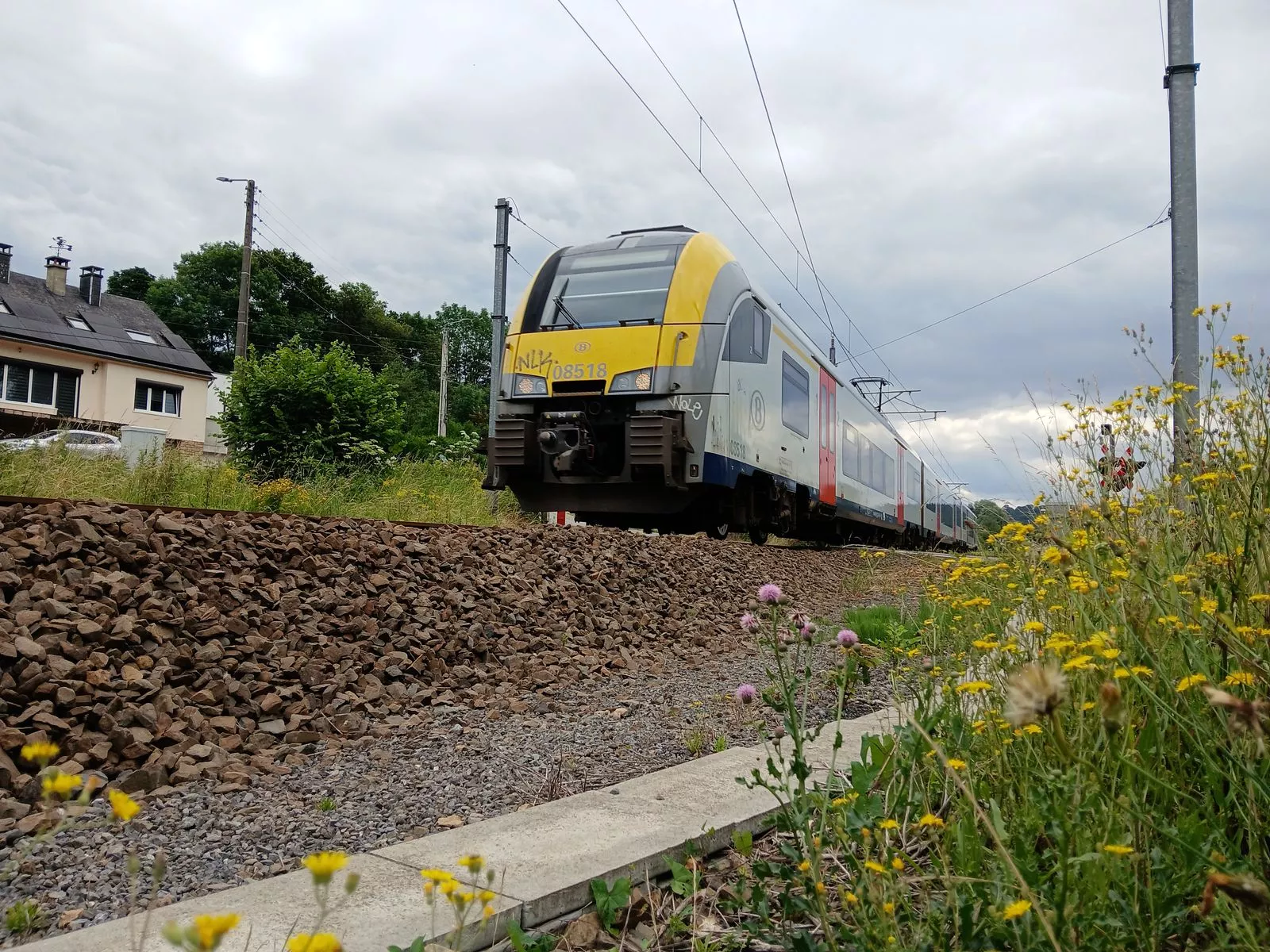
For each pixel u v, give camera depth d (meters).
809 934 2.06
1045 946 1.62
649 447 10.02
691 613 8.23
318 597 5.44
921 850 2.40
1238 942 1.68
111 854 2.78
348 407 16.58
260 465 14.48
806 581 11.31
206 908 2.17
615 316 10.66
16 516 4.76
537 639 6.24
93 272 39.06
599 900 2.30
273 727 4.16
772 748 3.74
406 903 2.19
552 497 11.16
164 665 4.14
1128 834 1.82
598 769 3.82
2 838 2.82
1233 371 3.40
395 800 3.41
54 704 3.60
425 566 6.51
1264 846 1.94
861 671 2.98
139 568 4.81
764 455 12.23
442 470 14.96
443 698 5.00
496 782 3.63
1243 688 2.07
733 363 11.07
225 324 60.28
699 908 2.37
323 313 64.88
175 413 37.00
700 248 11.15
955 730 2.66
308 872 2.41
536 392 10.74
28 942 2.18
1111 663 2.15
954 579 4.30
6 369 31.62
